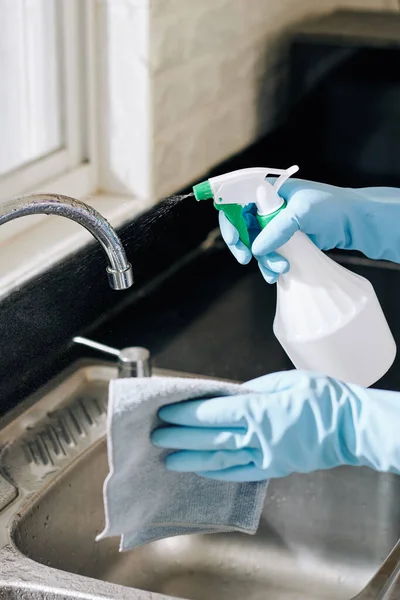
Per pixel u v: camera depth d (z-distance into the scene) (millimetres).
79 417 1276
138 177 1589
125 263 948
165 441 799
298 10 2039
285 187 989
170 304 1621
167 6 1521
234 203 943
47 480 1146
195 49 1637
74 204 899
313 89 1863
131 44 1504
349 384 872
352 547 1279
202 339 1526
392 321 1648
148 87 1521
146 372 1272
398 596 871
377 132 1847
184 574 1274
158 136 1578
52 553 1141
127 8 1484
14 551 988
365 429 829
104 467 1238
